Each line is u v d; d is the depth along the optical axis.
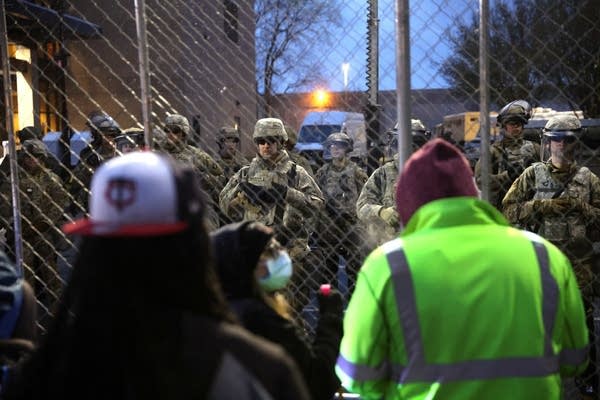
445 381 1.77
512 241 1.87
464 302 1.78
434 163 1.92
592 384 4.01
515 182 4.25
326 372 2.22
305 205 4.42
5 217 5.46
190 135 5.80
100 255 1.26
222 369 1.22
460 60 3.85
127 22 11.48
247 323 2.07
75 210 5.59
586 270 3.90
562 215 3.96
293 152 5.74
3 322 1.93
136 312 1.23
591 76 3.67
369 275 1.88
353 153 6.02
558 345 1.86
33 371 1.33
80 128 11.73
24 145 5.46
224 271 2.11
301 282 4.36
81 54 11.81
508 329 1.76
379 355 1.86
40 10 5.93
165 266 1.26
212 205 4.98
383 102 4.64
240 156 5.83
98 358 1.22
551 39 3.68
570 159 4.03
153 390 1.20
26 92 8.59
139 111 11.66
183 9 5.62
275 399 1.25
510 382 1.76
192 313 1.28
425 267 1.82
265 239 2.15
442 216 1.88
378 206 4.62
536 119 6.10
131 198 1.27
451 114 4.26
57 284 5.39
